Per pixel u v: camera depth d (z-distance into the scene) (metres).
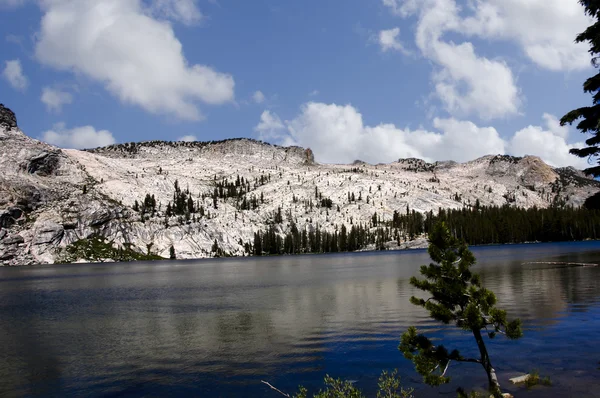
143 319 46.31
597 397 18.28
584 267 84.75
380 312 43.31
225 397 21.41
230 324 41.28
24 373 27.02
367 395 20.42
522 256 131.38
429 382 16.55
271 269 138.25
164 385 23.70
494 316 15.91
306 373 24.64
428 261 141.88
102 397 22.33
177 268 169.62
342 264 147.00
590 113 18.47
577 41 18.89
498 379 21.53
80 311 54.19
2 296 76.81
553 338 29.06
